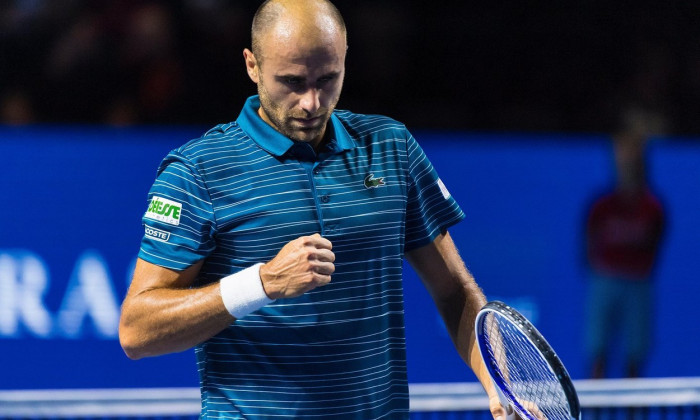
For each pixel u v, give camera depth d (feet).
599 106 89.71
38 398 46.37
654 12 93.25
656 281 67.87
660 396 48.32
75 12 86.07
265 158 29.32
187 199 28.89
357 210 29.53
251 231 29.01
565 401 27.63
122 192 63.52
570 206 67.05
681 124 89.45
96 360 63.05
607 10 93.20
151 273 29.07
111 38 85.76
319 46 27.37
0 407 46.14
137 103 84.69
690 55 92.73
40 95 85.46
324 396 29.71
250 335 29.50
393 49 89.92
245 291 27.43
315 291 29.19
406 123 89.04
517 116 89.86
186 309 27.89
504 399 30.48
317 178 29.48
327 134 30.22
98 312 63.26
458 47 91.56
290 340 29.32
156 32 85.66
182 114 85.20
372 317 30.07
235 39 87.40
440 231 32.96
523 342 29.32
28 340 62.59
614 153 67.31
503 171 66.39
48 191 62.64
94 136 63.31
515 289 66.74
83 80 85.46
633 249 67.05
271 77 27.99
